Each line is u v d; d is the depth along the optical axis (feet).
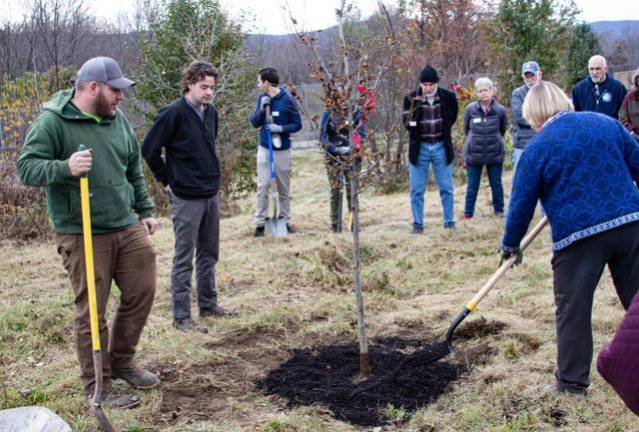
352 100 14.47
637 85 24.71
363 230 30.45
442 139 27.99
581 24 61.82
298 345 17.11
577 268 12.22
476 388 13.79
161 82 40.65
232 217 39.40
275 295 21.34
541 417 12.26
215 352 16.65
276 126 27.99
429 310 18.92
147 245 13.97
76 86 12.92
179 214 17.72
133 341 14.35
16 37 45.01
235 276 23.36
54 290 23.35
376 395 13.88
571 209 12.00
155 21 41.93
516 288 20.49
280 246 27.09
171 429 12.94
